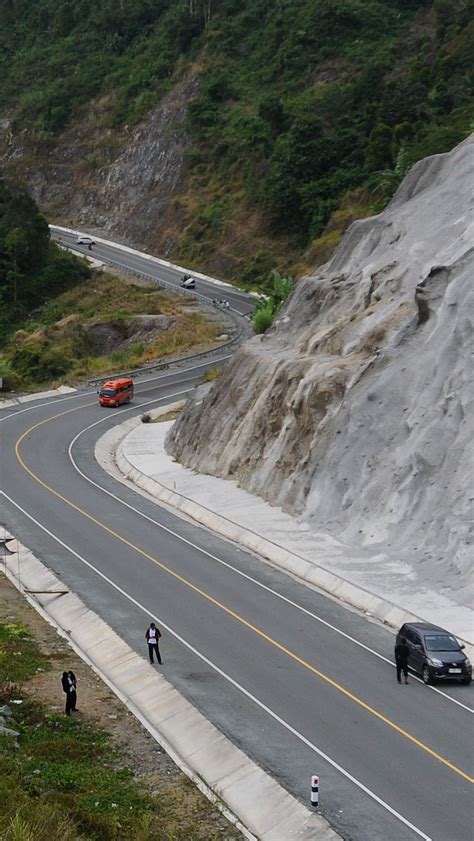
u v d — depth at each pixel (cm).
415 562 3619
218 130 12794
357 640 3141
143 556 4072
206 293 10388
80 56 16038
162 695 2762
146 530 4456
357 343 4903
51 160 14575
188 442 5688
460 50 10719
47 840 1955
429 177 5909
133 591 3656
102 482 5362
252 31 14150
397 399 4275
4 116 15688
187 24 14662
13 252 11119
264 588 3647
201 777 2347
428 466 3884
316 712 2623
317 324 5469
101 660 3116
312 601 3497
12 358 8556
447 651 2819
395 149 9956
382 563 3669
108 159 13938
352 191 10381
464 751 2377
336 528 4088
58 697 2820
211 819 2158
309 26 13150
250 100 12925
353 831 2031
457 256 4734
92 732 2589
